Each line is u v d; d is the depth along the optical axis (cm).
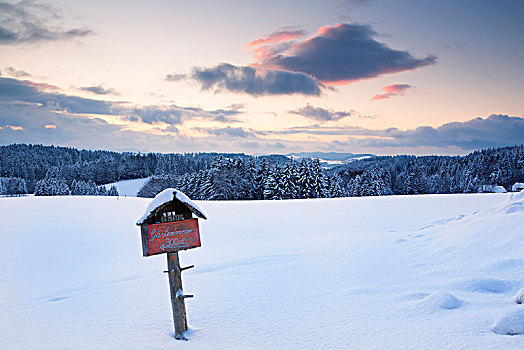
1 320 475
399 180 9062
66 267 893
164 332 393
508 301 385
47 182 10738
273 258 766
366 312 404
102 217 2002
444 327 338
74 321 446
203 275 661
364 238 964
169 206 391
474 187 9131
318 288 518
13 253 1066
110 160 14300
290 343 343
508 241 575
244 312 441
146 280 670
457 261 570
